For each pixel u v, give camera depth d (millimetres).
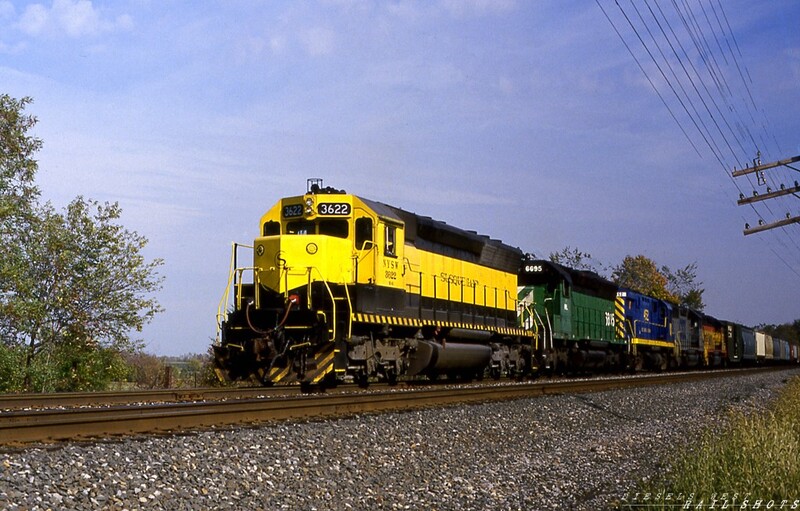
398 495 8859
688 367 50188
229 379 17188
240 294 17859
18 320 21344
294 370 16906
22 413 10820
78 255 22531
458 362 22297
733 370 50531
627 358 38531
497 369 26125
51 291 22344
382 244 18844
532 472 10836
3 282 21406
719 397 25766
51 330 22094
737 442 11828
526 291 29828
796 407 19219
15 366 20625
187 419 10742
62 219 22531
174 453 8656
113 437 9297
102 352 22969
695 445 13398
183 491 7570
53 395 14727
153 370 30406
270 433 10312
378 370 19203
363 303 17750
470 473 10406
